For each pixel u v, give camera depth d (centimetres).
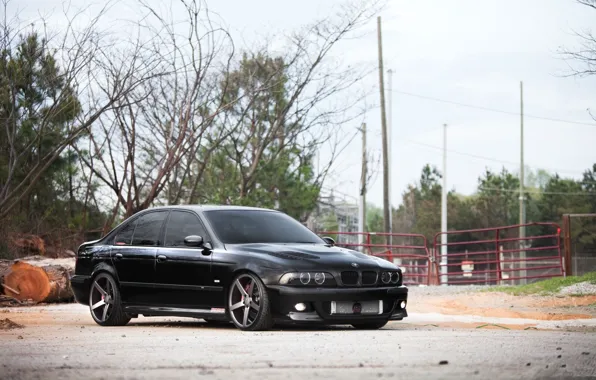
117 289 1139
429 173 8925
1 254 2078
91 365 609
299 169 2727
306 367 596
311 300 970
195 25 2228
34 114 2128
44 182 2375
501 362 609
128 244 1151
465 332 941
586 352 673
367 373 558
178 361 634
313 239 1122
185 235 1092
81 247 1216
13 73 2055
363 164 3328
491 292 1959
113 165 2348
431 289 2217
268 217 1137
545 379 530
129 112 2380
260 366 603
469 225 7481
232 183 2609
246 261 1005
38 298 1734
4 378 541
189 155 2369
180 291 1070
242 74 2623
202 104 2366
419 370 570
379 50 3762
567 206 7619
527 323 1234
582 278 1956
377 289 1011
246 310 998
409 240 7875
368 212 12669
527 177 10750
